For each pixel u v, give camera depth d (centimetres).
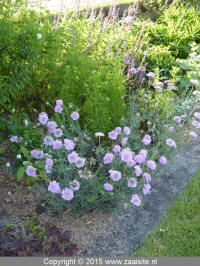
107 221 305
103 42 464
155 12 673
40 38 377
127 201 323
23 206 309
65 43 453
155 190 343
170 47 562
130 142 374
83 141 344
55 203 308
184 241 288
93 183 306
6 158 354
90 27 454
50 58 387
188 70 521
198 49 551
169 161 381
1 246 244
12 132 369
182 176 362
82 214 309
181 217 312
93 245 282
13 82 370
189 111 444
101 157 356
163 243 286
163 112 412
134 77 463
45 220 298
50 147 332
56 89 416
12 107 407
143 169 331
